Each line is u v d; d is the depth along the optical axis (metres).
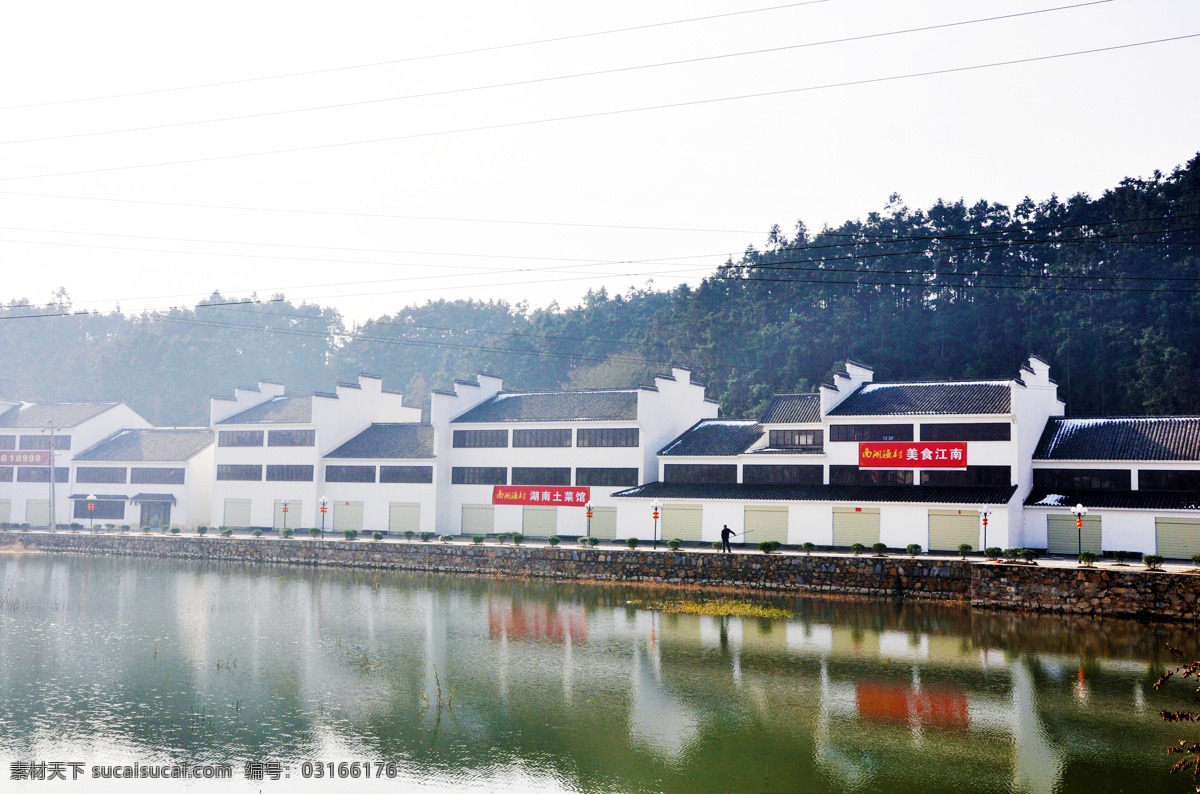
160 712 41.88
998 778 34.59
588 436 95.50
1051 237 141.62
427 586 78.00
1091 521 74.06
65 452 118.44
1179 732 39.25
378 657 51.72
